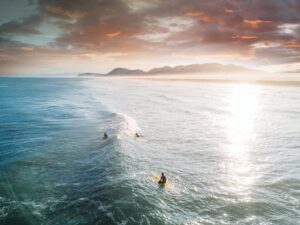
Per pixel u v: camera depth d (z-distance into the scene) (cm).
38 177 1395
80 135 2331
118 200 1122
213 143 2200
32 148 1917
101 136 2283
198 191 1253
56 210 1059
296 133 2569
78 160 1666
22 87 11100
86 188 1251
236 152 1945
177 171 1519
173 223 972
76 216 1016
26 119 3156
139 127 2814
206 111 4075
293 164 1675
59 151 1848
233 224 978
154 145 2089
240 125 2978
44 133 2408
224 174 1495
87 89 9769
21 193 1211
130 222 971
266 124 3028
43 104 4772
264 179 1420
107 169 1480
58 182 1328
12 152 1819
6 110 3941
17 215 1024
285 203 1144
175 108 4441
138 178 1359
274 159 1780
